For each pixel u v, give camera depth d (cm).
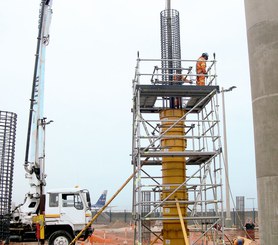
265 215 939
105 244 2598
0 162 1652
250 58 1011
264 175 948
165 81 1323
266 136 948
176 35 1414
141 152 1220
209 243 1731
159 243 1786
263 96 962
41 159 2048
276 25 963
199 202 1262
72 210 1908
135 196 1379
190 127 1487
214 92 1277
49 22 2216
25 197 2022
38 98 2108
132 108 1486
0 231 1702
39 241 1900
